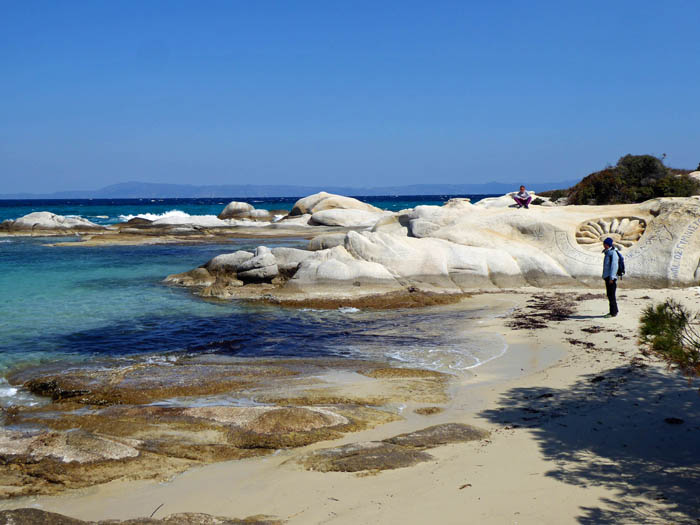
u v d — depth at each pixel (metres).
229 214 61.78
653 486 5.28
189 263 27.58
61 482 5.91
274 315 15.34
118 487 5.80
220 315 15.39
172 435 7.02
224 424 7.25
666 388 8.20
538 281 18.44
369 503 5.20
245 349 11.91
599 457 6.01
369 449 6.36
